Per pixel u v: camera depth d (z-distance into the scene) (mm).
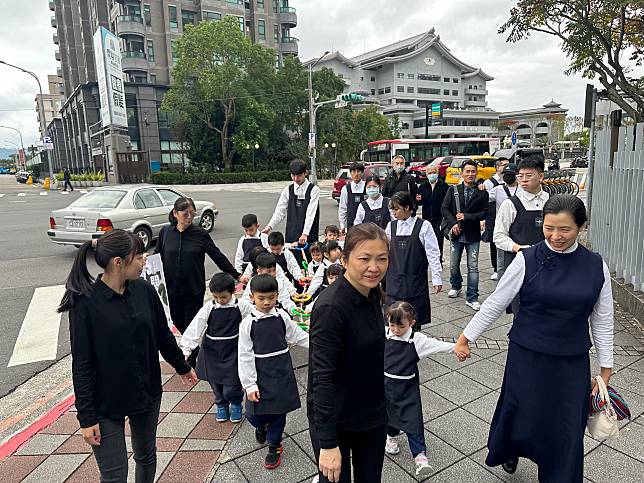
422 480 2590
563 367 2139
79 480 2684
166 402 3559
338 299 1721
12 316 5730
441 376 3820
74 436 3145
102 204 9164
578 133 72125
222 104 34188
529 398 2215
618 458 2709
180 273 3953
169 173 34812
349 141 41000
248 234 4906
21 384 4043
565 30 9477
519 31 9797
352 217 5914
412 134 71625
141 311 2098
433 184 6988
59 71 67750
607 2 8328
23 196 25297
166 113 36375
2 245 10328
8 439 3143
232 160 38594
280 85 37656
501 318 5168
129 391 2061
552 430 2184
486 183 7281
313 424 1820
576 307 2080
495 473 2637
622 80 9258
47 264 8523
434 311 5484
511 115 81562
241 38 33562
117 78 33344
